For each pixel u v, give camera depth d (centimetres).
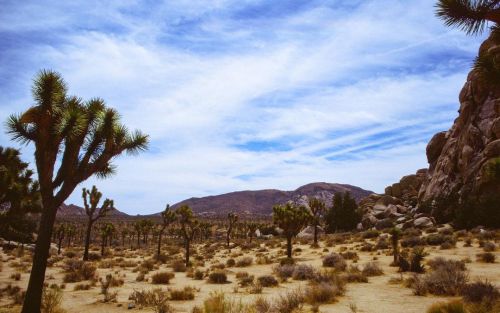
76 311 1197
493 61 497
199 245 6862
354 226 6116
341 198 6359
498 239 2762
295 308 1074
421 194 5756
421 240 3053
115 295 1438
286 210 3192
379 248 3138
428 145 5997
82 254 4491
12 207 1542
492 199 3475
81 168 1020
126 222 14162
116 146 1077
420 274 1719
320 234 6100
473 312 892
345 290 1373
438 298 1169
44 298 1238
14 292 1536
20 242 4725
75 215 19400
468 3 493
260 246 4853
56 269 2706
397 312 1011
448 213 4184
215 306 806
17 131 969
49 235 982
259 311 982
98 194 3691
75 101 1059
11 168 1598
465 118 4856
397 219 5356
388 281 1586
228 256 4025
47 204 983
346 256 2703
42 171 974
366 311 1039
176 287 1812
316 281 1644
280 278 1934
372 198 7212
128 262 3309
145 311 1182
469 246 2644
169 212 4112
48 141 978
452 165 4694
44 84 962
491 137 4025
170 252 4716
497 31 496
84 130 1026
